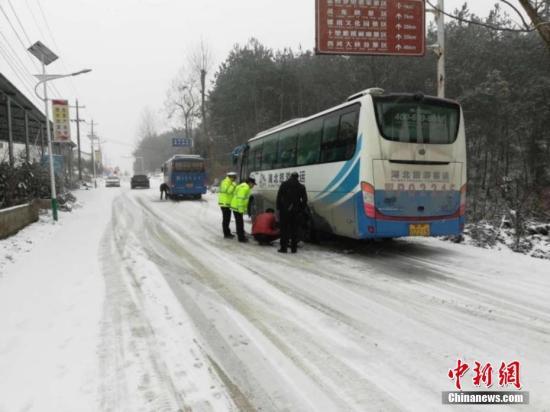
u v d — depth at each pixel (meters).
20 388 3.33
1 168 13.98
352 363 3.70
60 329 4.56
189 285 6.32
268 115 38.66
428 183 7.84
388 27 11.28
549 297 5.51
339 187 8.39
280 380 3.42
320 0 11.04
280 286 6.23
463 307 5.15
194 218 16.41
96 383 3.40
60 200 18.86
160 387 3.32
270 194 12.52
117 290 6.06
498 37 28.11
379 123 7.59
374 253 8.81
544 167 24.12
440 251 8.85
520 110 25.56
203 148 41.62
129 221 15.19
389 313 4.97
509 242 9.61
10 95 19.61
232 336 4.33
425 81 28.33
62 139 18.16
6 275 7.01
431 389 3.25
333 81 32.47
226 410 3.00
